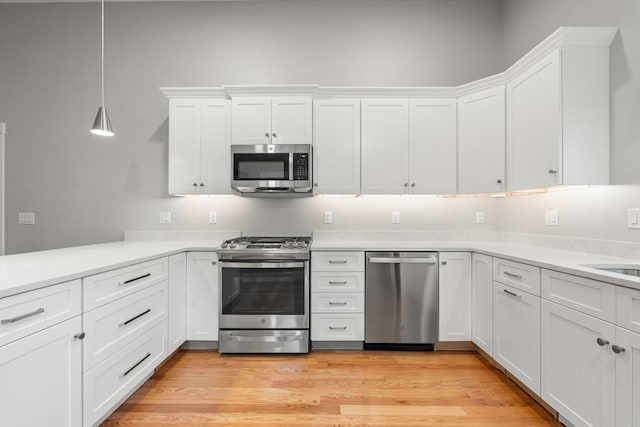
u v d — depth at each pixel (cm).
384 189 279
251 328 254
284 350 251
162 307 218
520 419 171
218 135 281
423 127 279
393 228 309
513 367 197
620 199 186
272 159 270
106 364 158
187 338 256
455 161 277
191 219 309
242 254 250
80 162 308
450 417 173
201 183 281
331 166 279
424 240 306
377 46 310
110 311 162
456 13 310
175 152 281
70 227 308
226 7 310
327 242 291
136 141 308
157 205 309
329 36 310
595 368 136
